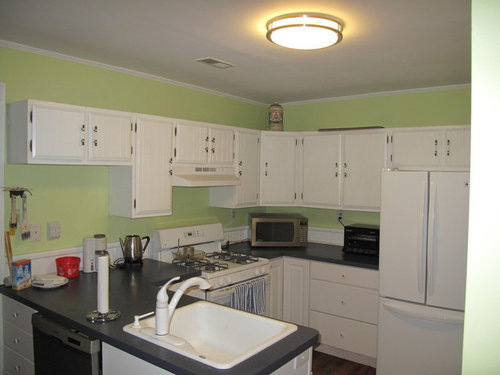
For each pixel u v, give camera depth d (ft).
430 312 9.35
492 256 2.75
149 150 9.94
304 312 12.29
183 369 4.77
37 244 8.94
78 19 6.93
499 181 2.72
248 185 13.05
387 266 9.93
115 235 10.43
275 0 6.07
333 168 13.00
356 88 12.31
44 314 7.01
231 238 14.01
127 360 5.56
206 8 6.40
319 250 12.91
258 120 15.03
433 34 7.44
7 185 8.47
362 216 13.43
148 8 6.43
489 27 2.75
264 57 9.11
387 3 6.10
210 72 10.53
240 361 4.97
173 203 11.98
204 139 11.44
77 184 9.61
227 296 10.34
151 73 10.69
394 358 9.90
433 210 9.25
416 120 12.44
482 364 2.81
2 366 8.35
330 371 11.00
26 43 8.27
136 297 7.66
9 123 8.30
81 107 8.55
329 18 6.66
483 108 2.77
